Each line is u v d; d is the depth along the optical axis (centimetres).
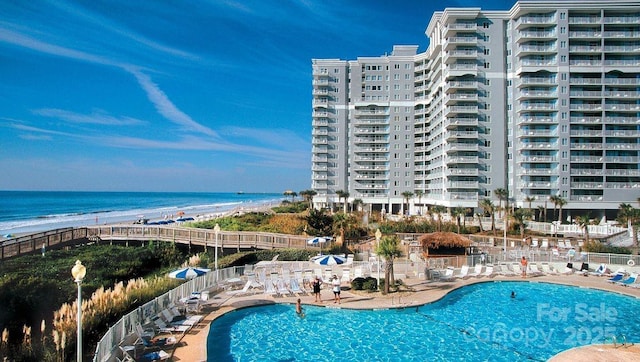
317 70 10550
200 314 2234
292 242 4281
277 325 2166
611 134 7550
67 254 3853
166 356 1614
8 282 1973
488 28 8131
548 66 7700
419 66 10188
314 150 10500
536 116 7744
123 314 1966
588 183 7569
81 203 18500
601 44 7612
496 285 3134
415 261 3591
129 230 4969
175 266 3909
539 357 1780
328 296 2662
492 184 8075
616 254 3656
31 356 1445
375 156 10362
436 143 9150
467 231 6128
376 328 2134
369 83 10444
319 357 1766
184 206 17050
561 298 2767
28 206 15638
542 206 7600
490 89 8119
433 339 1988
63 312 1756
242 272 3084
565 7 7644
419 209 10000
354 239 5012
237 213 8419
